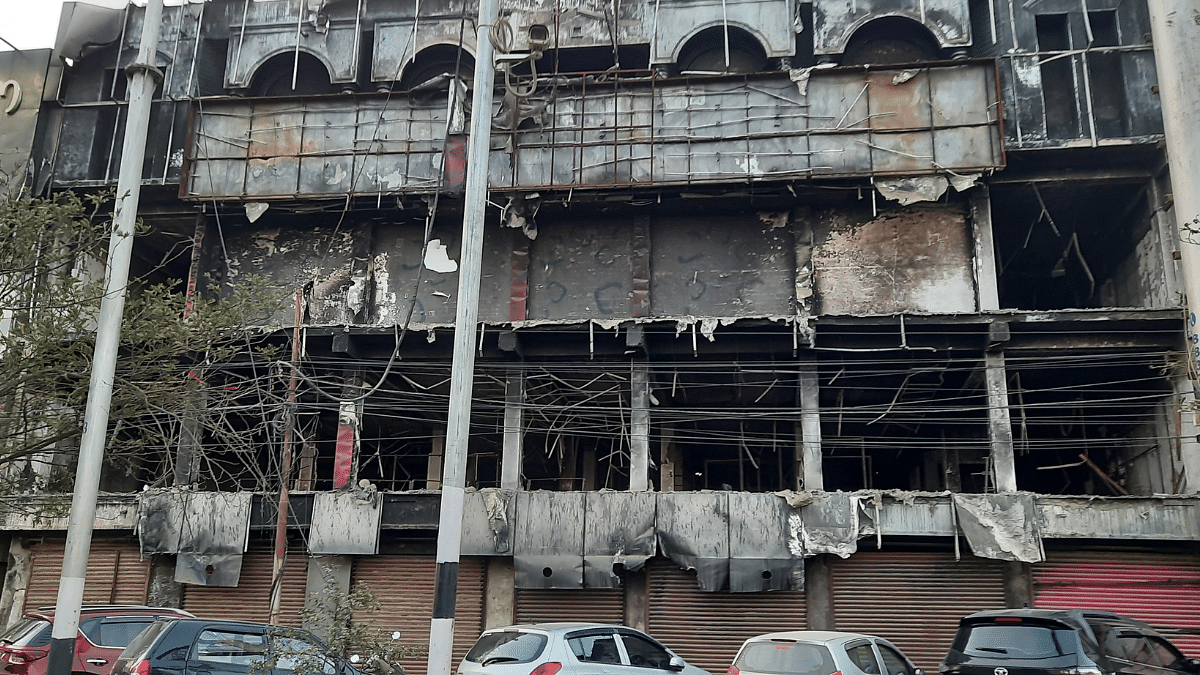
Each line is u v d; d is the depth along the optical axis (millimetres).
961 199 21188
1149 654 10633
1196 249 18188
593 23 23453
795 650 10695
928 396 21953
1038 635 10133
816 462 19094
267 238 23062
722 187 21062
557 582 18734
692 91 21438
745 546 18500
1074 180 20719
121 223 11062
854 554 18719
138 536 20047
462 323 12219
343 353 20281
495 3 13750
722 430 24406
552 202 21625
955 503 18297
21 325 12016
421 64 24422
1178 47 19297
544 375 20578
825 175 20531
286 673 11078
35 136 23391
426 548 19703
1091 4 22016
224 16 24828
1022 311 18797
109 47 24875
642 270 21844
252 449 17547
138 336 12547
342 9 24562
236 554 19734
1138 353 19141
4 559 21188
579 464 24953
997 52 22125
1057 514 18078
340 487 20031
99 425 10250
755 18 22953
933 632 18172
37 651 12562
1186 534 17672
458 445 11719
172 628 10859
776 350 19781
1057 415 23062
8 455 12570
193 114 22625
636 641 12094
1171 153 19078
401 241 22891
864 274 21234
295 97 22422
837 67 21062
